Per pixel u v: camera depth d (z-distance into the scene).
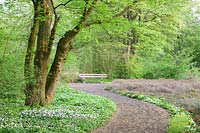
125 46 39.69
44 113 14.04
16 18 17.56
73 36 15.92
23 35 17.36
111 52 44.25
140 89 28.31
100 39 36.72
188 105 19.59
